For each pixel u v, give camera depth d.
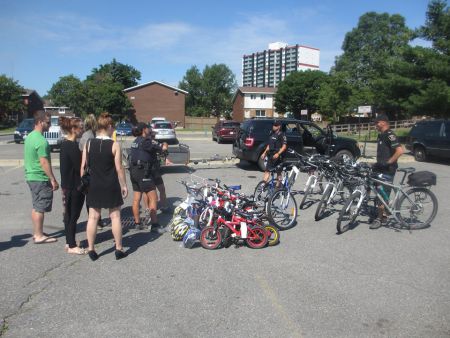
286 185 7.02
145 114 59.94
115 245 5.71
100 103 52.59
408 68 23.47
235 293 4.34
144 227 6.67
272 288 4.47
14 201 8.63
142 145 6.34
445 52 22.50
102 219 7.21
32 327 3.64
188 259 5.31
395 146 6.70
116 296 4.24
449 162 16.58
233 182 11.02
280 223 6.81
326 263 5.23
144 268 4.99
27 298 4.19
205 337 3.51
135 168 6.36
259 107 72.38
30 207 8.10
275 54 125.38
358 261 5.32
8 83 51.62
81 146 6.35
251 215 5.82
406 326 3.74
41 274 4.79
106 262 5.18
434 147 16.00
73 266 5.04
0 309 3.96
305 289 4.46
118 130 35.06
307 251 5.68
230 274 4.84
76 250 5.48
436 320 3.86
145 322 3.74
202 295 4.28
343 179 7.30
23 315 3.85
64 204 5.51
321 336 3.56
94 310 3.95
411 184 6.88
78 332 3.56
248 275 4.81
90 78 59.50
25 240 6.05
